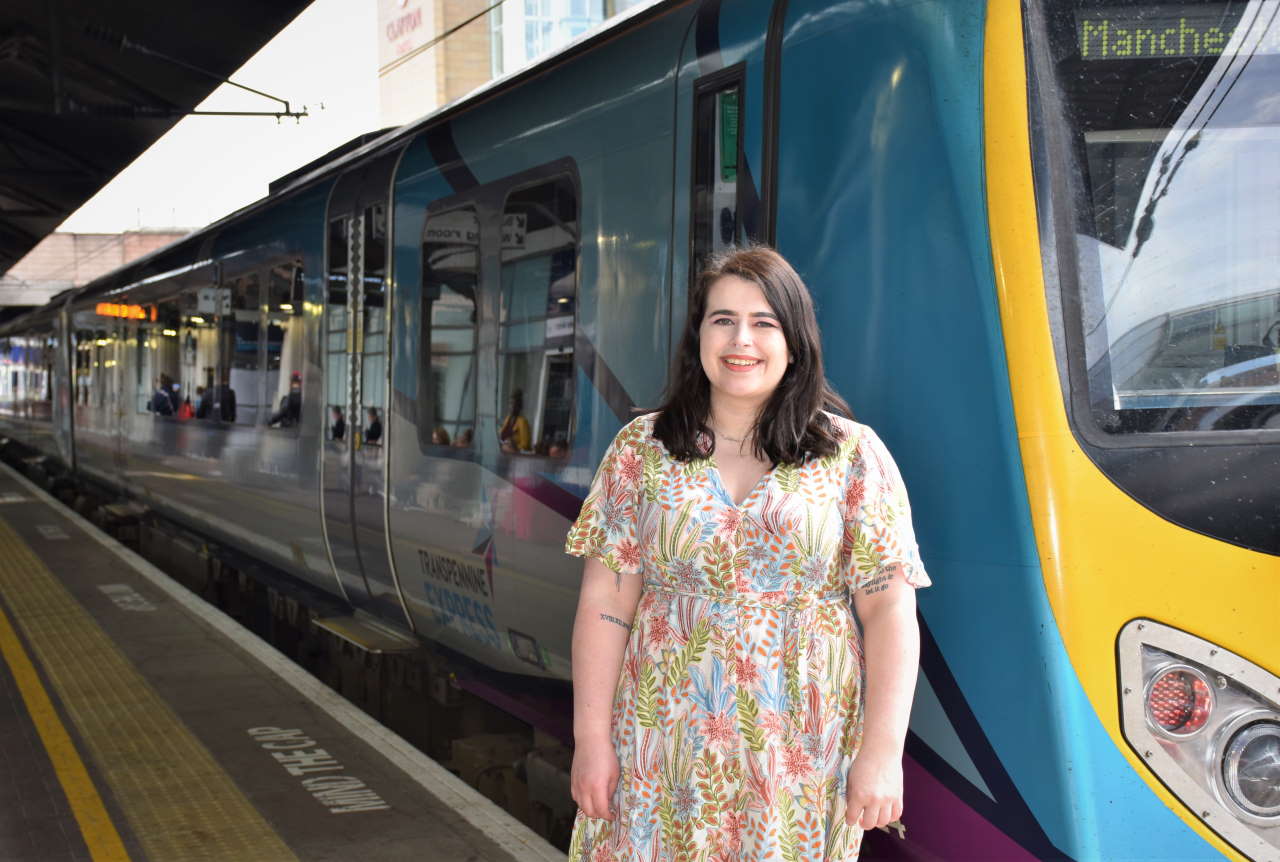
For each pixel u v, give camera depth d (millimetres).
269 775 4305
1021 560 2482
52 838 3777
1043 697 2443
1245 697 2477
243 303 7992
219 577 9797
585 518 2256
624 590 2254
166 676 5695
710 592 2141
